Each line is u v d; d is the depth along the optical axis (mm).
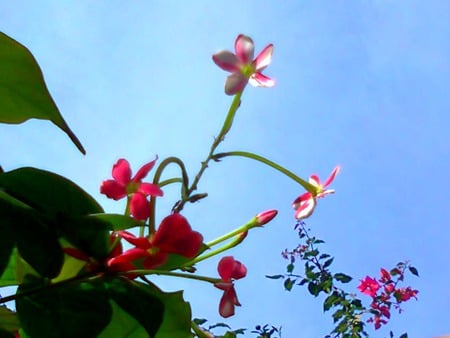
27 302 340
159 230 353
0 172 353
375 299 2320
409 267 2357
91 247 346
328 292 2324
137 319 347
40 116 363
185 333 371
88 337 336
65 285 345
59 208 345
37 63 359
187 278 384
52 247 333
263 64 458
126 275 353
